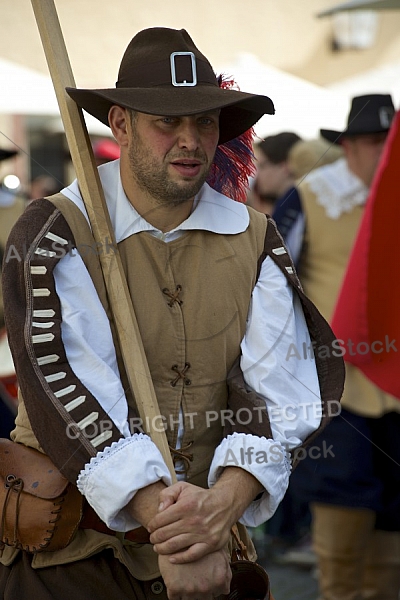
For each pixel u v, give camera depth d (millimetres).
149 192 4441
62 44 4680
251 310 4609
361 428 7246
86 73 11695
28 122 12031
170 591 4121
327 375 4715
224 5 15992
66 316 4324
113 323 4449
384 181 6488
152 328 4469
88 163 4520
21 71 11375
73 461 4207
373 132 7527
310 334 4746
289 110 12773
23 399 4324
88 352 4309
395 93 16078
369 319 6594
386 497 7402
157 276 4527
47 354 4246
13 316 4281
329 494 7293
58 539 4387
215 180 4965
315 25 17250
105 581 4449
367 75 16891
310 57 17312
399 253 6527
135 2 12750
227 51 16203
